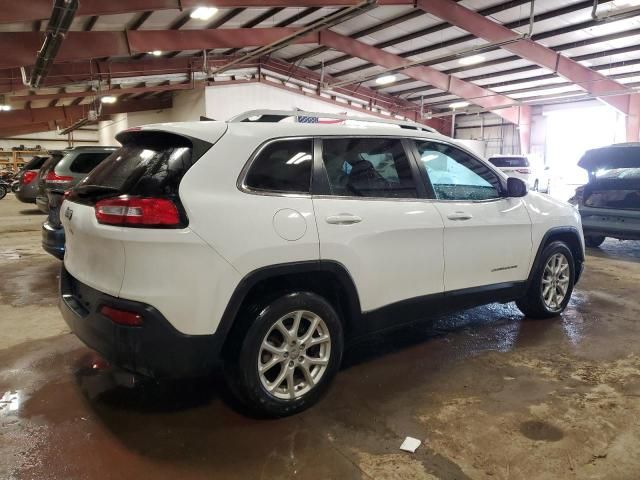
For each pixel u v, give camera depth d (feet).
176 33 38.78
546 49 47.75
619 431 7.90
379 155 9.77
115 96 58.08
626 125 59.11
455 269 10.69
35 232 30.25
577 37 44.57
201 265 7.19
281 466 7.00
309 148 8.77
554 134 70.79
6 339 11.93
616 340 12.12
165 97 62.75
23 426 8.03
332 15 32.76
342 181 9.04
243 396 8.04
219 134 7.91
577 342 11.97
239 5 30.99
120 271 7.12
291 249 7.97
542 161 68.54
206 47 40.40
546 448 7.43
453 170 11.12
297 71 60.64
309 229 8.21
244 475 6.81
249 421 8.21
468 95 62.49
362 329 9.32
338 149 9.16
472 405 8.78
